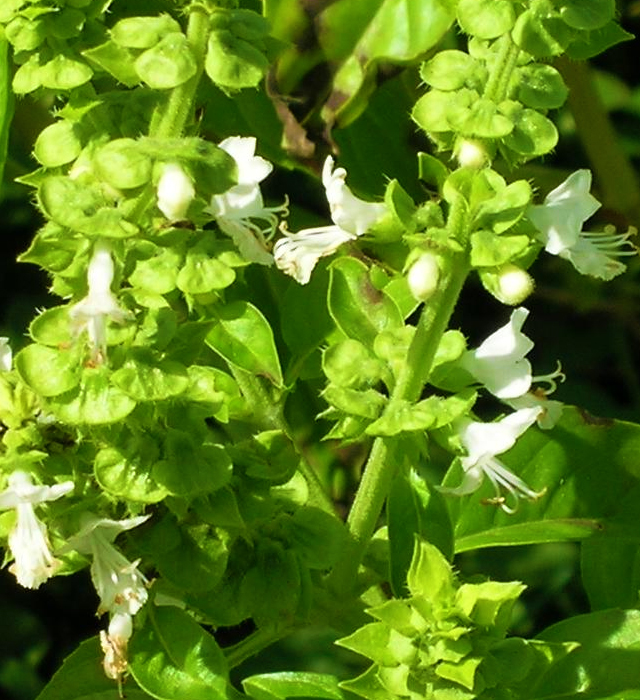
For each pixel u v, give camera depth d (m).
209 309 0.33
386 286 0.33
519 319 0.31
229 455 0.31
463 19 0.30
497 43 0.30
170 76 0.29
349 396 0.31
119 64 0.30
